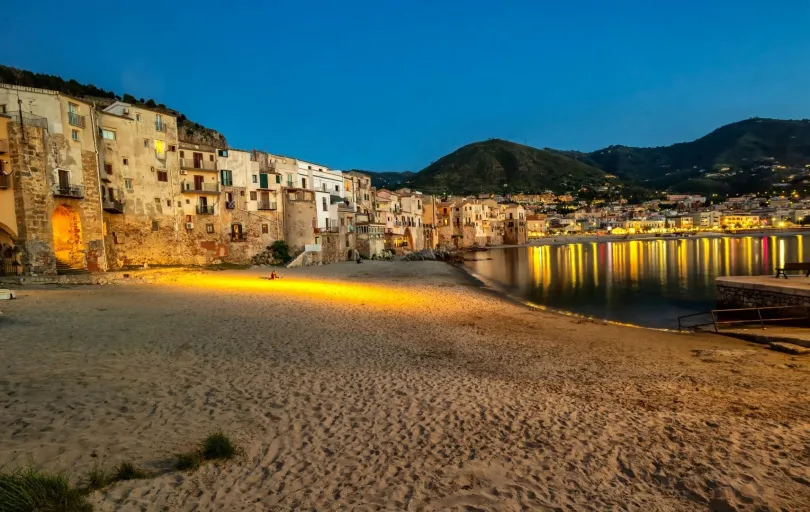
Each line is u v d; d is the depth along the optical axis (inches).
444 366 597.6
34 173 1333.7
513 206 6948.8
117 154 1827.0
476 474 298.7
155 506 241.9
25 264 1311.5
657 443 351.3
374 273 2281.0
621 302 1478.8
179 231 2075.5
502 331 891.4
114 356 526.3
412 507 256.8
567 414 417.1
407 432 366.0
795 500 267.3
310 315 941.2
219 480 274.5
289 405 412.5
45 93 1401.3
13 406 354.0
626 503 267.3
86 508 230.5
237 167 2336.4
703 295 1592.0
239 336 689.6
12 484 229.8
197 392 428.1
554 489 282.2
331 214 2984.7
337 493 269.3
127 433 327.3
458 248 5408.5
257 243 2400.3
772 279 1146.0
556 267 2933.1
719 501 267.4
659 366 629.3
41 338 588.1
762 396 481.4
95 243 1561.3
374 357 623.5
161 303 978.7
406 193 4712.1
